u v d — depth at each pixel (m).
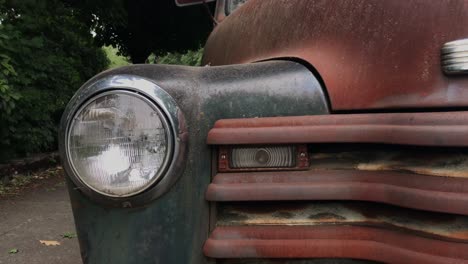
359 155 1.44
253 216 1.48
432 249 1.28
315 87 1.56
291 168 1.46
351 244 1.40
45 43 8.14
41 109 7.51
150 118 1.43
